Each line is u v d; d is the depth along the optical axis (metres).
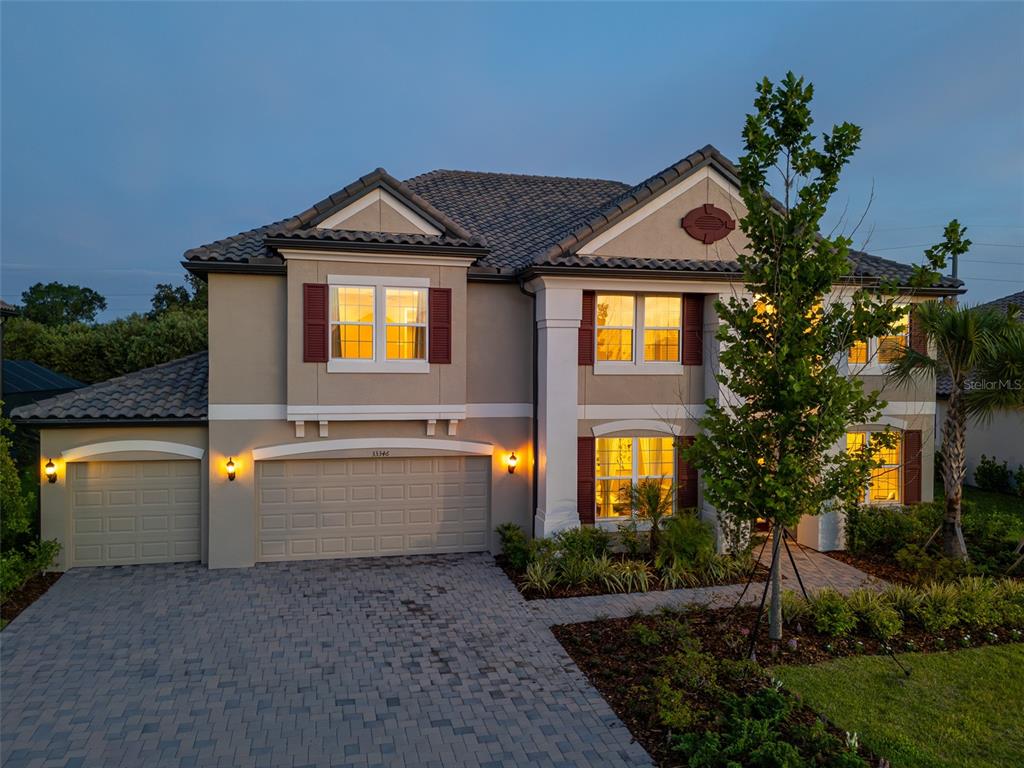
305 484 14.95
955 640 10.53
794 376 8.77
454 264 14.80
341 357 14.47
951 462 14.08
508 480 15.82
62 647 10.33
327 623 11.41
